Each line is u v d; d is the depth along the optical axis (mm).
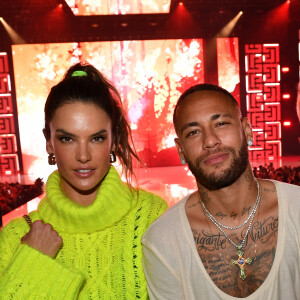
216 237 1449
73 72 1485
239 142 1402
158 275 1455
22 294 1289
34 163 11977
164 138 12031
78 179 1406
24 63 11711
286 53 12148
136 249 1513
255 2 11594
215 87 1472
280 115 12344
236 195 1430
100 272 1456
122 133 1587
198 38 11898
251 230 1435
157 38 11820
